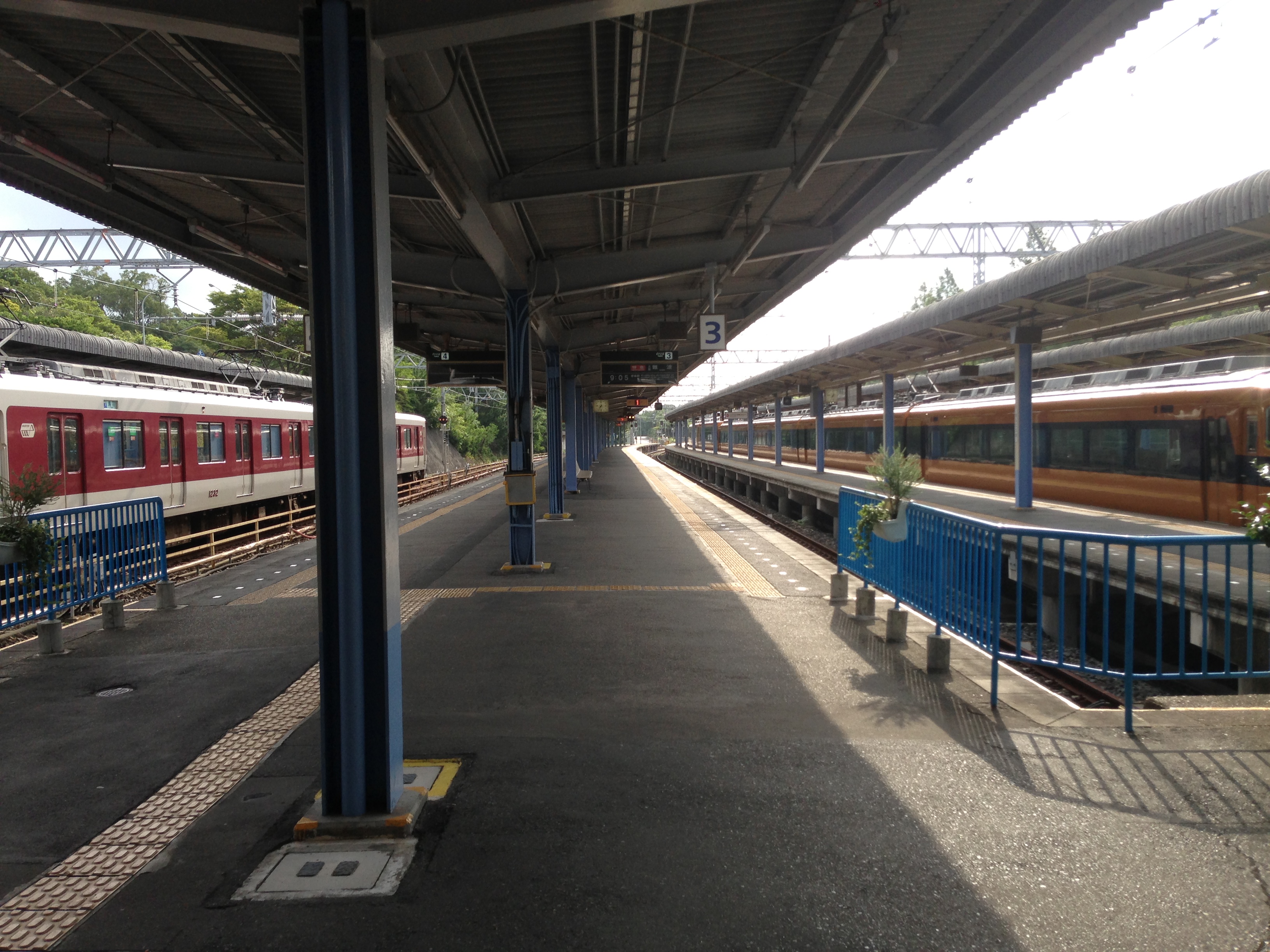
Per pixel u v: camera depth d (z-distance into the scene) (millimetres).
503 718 5043
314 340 3607
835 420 30797
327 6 3482
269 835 3629
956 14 5477
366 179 3592
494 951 2748
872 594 7660
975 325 13773
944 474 21344
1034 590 10445
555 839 3508
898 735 4680
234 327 36562
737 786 4008
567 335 17484
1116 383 15531
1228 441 11633
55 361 14016
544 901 3037
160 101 6660
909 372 20781
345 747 3627
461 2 3656
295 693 5723
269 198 8891
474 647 6730
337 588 3631
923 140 7199
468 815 3748
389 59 4617
